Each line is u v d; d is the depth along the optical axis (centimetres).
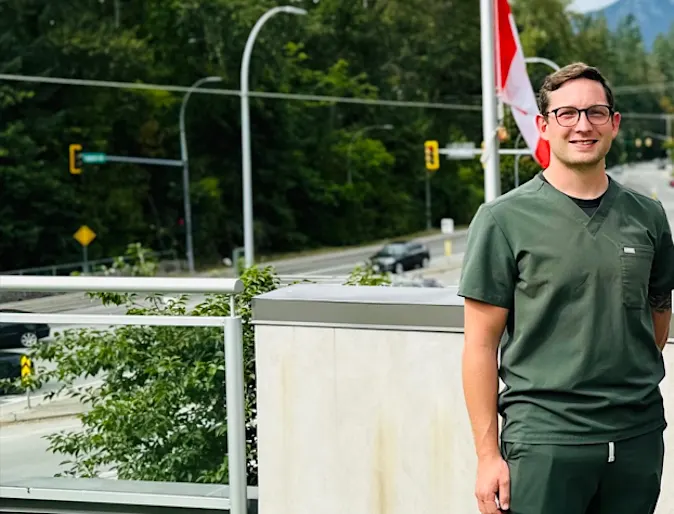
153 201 5219
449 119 7381
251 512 408
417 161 7100
